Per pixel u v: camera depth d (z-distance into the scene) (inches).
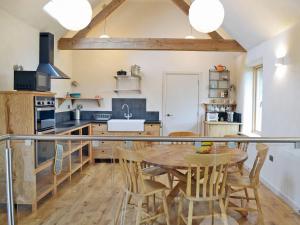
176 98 268.5
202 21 112.8
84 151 206.7
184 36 262.1
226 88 266.5
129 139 104.3
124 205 123.3
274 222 127.6
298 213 136.9
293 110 150.4
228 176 121.4
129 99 269.0
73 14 109.2
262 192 159.5
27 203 136.3
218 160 106.3
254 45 210.4
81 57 266.8
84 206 140.3
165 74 267.4
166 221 121.0
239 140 102.5
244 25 189.9
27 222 125.2
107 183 169.3
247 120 240.1
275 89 174.6
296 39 147.4
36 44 190.4
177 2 220.8
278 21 157.4
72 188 163.8
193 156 105.6
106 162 214.4
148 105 269.0
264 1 147.6
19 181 135.7
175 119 269.3
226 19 200.5
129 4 260.7
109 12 224.4
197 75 266.8
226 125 244.7
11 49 159.9
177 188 124.4
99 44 224.4
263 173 172.6
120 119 265.1
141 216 119.4
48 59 194.1
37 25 186.5
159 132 244.7
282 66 163.8
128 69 266.8
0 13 149.2
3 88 152.5
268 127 185.0
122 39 223.1
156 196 120.8
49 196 151.4
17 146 132.4
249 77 238.4
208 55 266.4
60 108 239.6
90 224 123.1
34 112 134.9
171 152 128.6
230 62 266.1
